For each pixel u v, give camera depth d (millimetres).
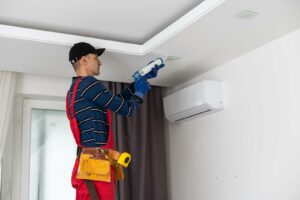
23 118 3924
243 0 2463
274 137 3016
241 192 3254
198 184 3740
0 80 3629
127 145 3984
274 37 3043
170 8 2863
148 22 3062
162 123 4184
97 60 2805
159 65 2920
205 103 3480
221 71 3582
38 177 3885
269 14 2660
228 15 2650
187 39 3010
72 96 2576
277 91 3029
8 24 3012
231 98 3449
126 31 3201
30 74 3887
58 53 3186
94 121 2510
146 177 3984
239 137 3328
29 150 3877
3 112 3572
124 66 3514
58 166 3975
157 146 4109
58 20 2986
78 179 2490
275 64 3068
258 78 3203
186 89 3727
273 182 2990
